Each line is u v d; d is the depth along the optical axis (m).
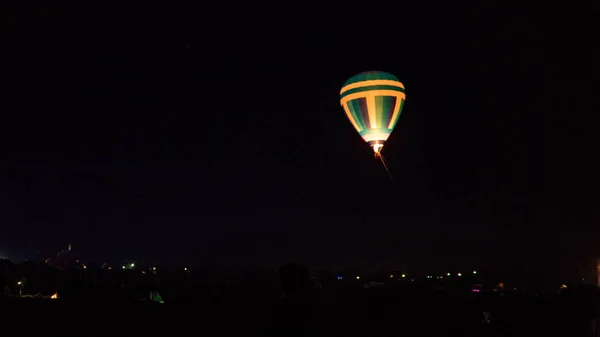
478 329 15.66
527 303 20.81
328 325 12.16
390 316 16.39
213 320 16.27
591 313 17.88
